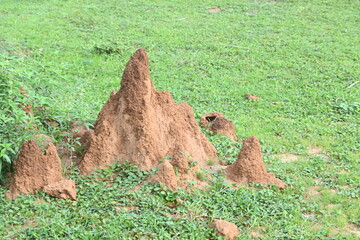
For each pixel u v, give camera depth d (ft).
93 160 25.43
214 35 54.44
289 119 35.09
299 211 23.52
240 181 25.44
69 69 43.55
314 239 21.50
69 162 26.05
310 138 31.99
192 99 38.14
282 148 30.50
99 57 46.91
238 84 41.81
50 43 50.24
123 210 22.44
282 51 49.73
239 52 49.29
